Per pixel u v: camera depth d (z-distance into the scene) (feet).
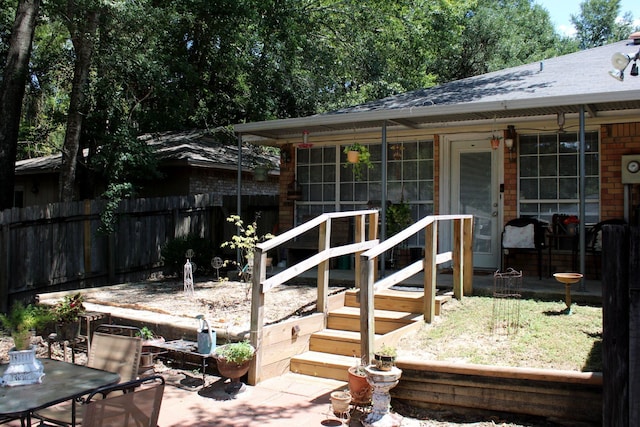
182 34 51.13
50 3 37.04
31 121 51.47
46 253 31.99
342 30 61.62
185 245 34.60
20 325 11.78
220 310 23.39
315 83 60.70
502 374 14.42
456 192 31.58
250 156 52.47
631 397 11.94
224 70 55.83
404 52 63.72
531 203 29.45
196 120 57.21
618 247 12.29
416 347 17.31
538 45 95.09
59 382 11.19
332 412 15.33
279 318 20.66
